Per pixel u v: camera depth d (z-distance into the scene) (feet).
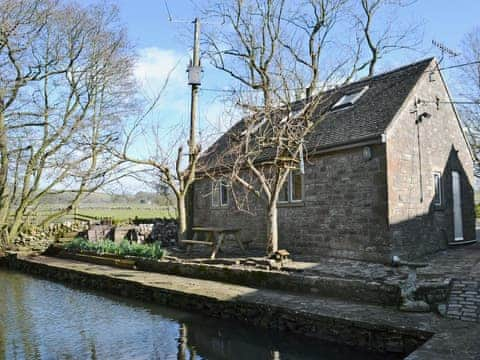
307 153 42.78
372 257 38.86
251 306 27.99
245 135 45.98
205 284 35.94
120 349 24.52
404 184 40.11
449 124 49.08
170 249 54.19
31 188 74.84
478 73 86.63
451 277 29.12
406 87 43.93
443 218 45.83
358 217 40.32
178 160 50.34
